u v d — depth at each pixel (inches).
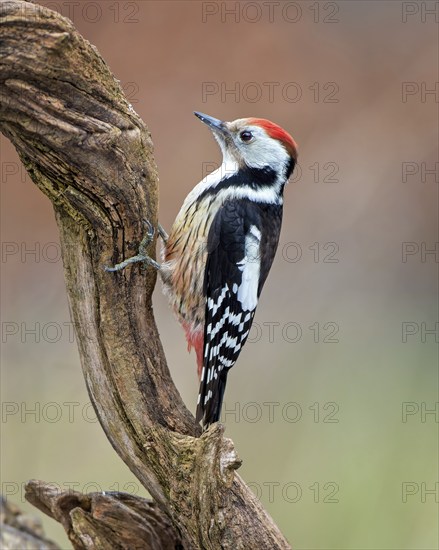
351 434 480.1
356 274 602.2
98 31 589.9
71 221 259.8
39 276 554.9
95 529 254.4
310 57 631.2
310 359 539.5
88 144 245.6
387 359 548.7
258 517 255.0
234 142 337.4
